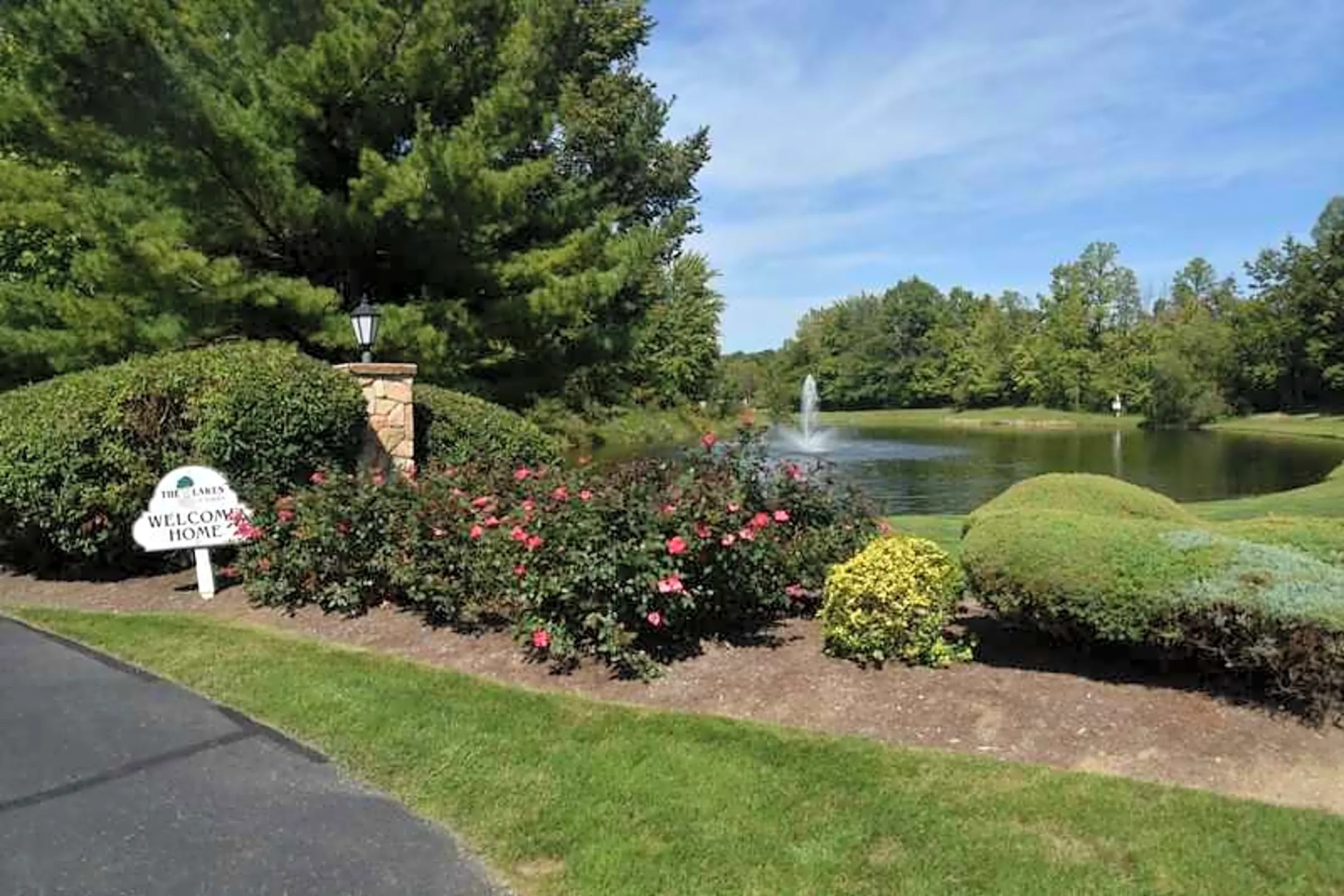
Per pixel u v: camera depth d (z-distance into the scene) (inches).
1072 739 141.9
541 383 527.8
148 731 150.9
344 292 435.8
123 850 114.0
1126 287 2536.9
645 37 776.3
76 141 362.9
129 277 357.4
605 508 170.7
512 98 419.5
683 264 1401.3
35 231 440.1
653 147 796.6
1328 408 1974.7
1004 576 161.8
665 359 1220.5
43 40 313.0
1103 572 153.4
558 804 126.3
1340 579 145.3
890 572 169.8
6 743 145.9
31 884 106.2
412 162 382.3
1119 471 1010.7
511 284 454.9
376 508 218.2
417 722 153.2
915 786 129.6
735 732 147.7
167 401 259.6
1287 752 135.6
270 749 144.5
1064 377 2426.2
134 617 221.0
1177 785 129.3
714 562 176.9
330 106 396.2
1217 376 2074.3
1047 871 110.0
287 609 223.0
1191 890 106.4
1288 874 109.0
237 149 360.5
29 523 255.1
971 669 167.0
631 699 162.9
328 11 398.6
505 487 213.8
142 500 258.4
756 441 225.6
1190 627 148.2
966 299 3169.3
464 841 117.6
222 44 404.8
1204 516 418.0
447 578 204.7
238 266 375.9
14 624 215.3
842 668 168.2
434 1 401.1
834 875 109.7
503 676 175.3
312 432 274.1
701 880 108.7
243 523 233.3
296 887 106.4
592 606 171.0
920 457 1219.9
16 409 261.9
